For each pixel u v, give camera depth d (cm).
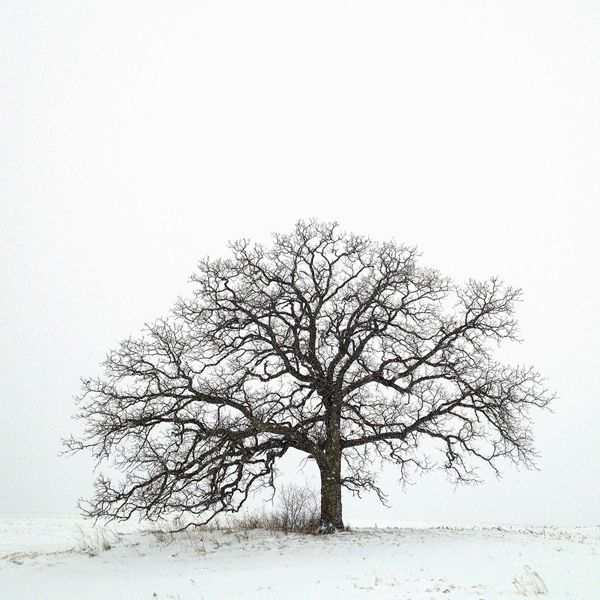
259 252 1967
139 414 1692
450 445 1870
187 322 1878
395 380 1912
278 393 1919
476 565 1203
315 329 1934
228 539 1775
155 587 1153
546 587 961
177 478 1605
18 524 3178
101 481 1644
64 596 1112
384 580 1074
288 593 999
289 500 2022
